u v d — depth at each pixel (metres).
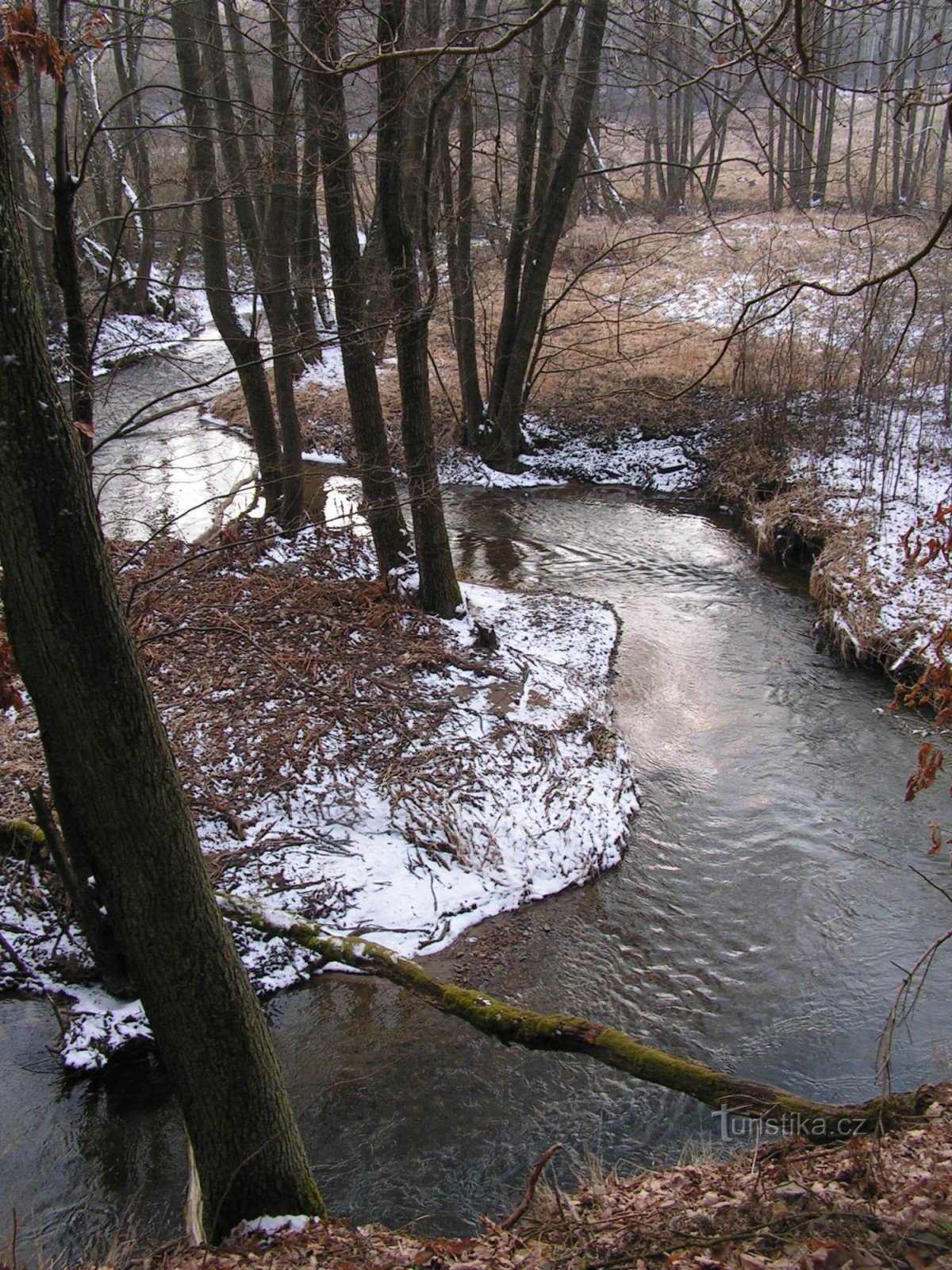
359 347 11.61
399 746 10.06
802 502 17.12
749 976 7.85
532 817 9.54
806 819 9.88
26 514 3.99
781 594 15.45
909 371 20.81
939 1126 5.14
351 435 22.08
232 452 21.95
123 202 26.45
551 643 13.30
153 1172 6.19
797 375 21.14
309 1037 7.34
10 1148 6.37
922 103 5.35
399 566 13.45
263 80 15.74
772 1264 3.91
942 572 14.04
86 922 7.11
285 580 12.88
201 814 8.90
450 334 26.72
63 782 5.94
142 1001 4.73
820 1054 7.01
